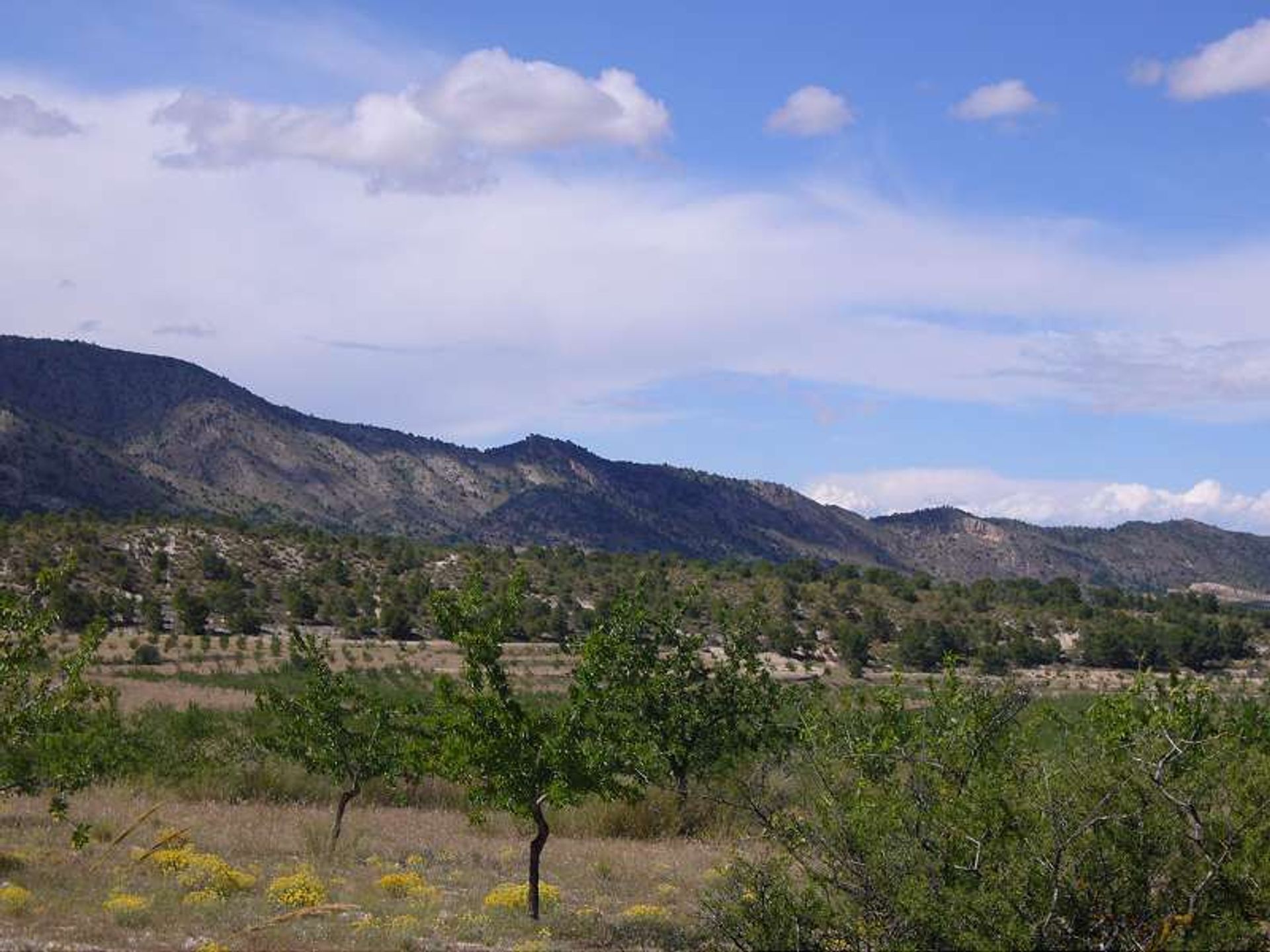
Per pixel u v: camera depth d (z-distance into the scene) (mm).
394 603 111000
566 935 14469
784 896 10773
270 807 26781
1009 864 9875
